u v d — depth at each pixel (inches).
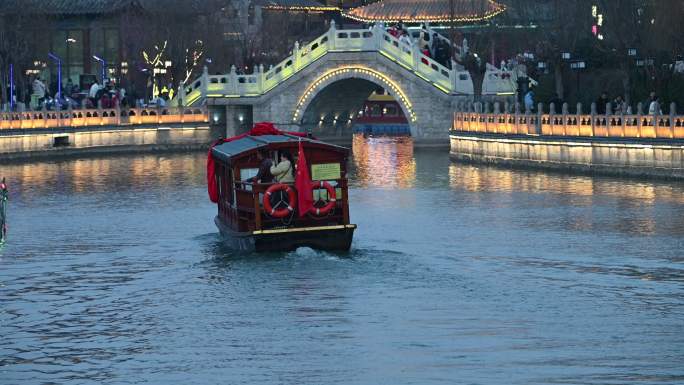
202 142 5930.1
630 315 1894.7
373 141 6314.0
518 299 2017.7
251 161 2442.2
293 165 2407.7
